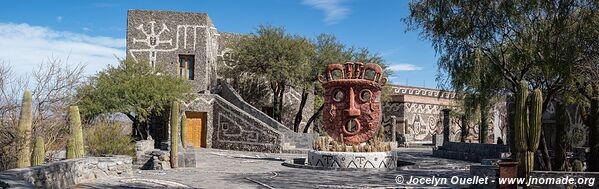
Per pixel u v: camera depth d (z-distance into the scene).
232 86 41.78
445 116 37.72
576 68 15.20
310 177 17.12
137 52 35.75
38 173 10.12
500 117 45.72
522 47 16.33
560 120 16.77
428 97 51.75
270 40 39.72
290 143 33.28
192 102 33.97
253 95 41.88
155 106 29.48
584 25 14.27
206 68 36.00
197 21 36.28
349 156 19.98
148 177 15.93
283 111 42.19
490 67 17.58
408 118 48.94
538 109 12.03
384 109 50.22
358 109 21.56
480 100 19.19
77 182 12.48
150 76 29.41
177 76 33.94
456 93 19.52
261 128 32.06
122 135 20.91
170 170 18.83
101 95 26.73
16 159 14.18
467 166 21.89
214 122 34.31
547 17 15.31
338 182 15.79
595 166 13.70
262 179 16.33
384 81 21.91
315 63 41.38
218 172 18.36
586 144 24.80
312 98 43.75
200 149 32.50
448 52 17.67
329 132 21.88
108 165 14.23
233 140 33.31
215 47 41.28
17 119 14.93
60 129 16.56
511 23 16.30
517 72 18.09
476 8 16.56
